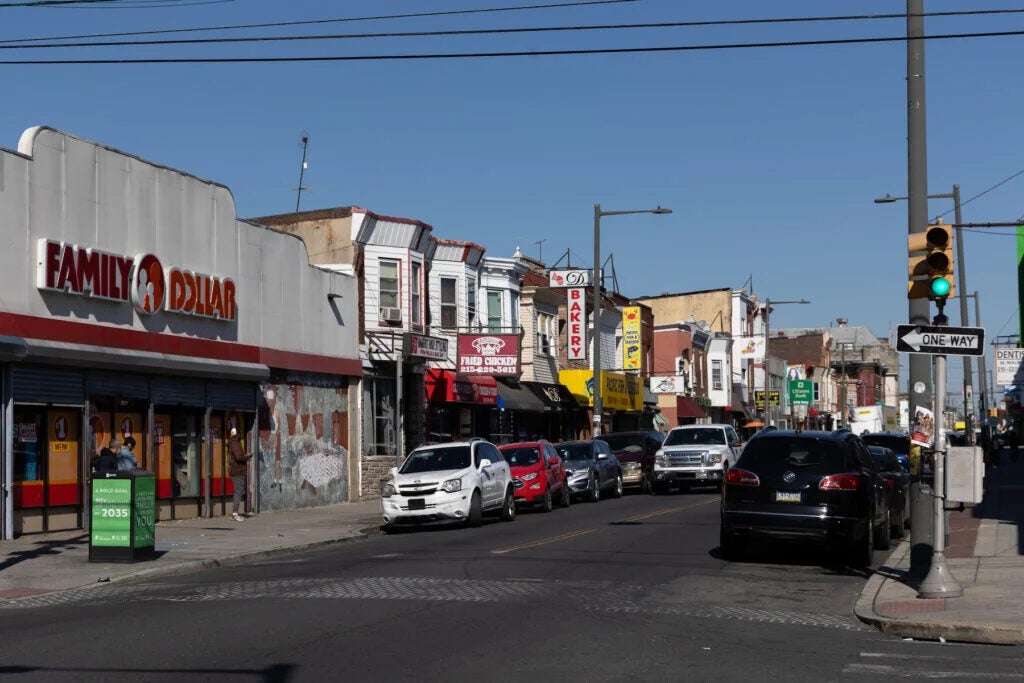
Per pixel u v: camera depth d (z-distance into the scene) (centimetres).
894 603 1288
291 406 3020
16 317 2047
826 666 955
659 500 3269
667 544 1947
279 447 2953
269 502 2892
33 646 1034
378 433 3503
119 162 2367
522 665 935
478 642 1036
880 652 1028
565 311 5109
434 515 2425
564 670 919
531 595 1341
